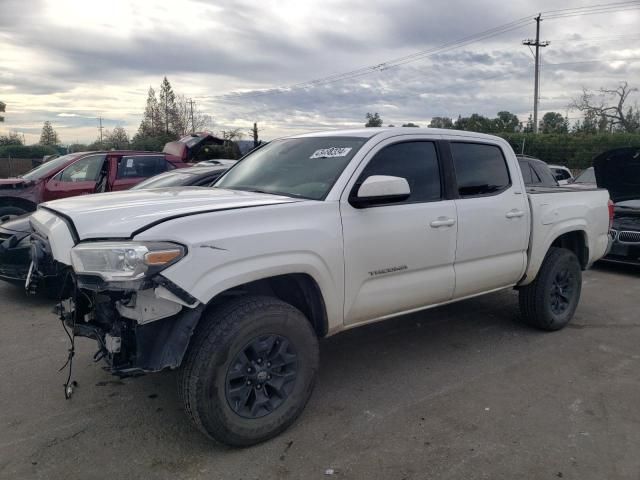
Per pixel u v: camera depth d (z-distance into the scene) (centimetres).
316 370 349
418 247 401
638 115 4856
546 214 509
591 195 576
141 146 4112
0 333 530
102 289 283
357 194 366
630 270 867
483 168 468
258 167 443
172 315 297
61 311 354
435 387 412
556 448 326
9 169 3725
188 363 302
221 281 299
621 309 633
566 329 554
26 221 618
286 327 328
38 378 425
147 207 319
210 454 318
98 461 312
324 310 355
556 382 422
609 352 489
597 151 3069
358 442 332
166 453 320
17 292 682
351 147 397
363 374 436
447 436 339
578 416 366
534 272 510
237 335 306
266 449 324
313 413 369
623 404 384
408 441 333
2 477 296
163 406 379
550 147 3228
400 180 358
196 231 296
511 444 330
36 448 325
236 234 307
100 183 1001
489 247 457
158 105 7000
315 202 351
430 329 549
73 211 322
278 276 350
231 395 311
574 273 548
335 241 351
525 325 563
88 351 482
